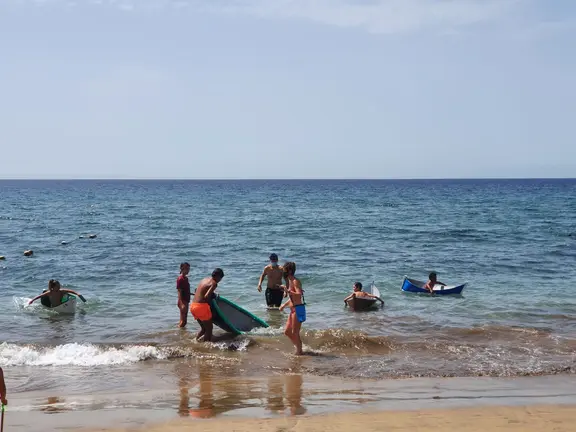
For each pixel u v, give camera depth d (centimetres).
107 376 997
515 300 1756
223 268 2358
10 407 826
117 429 736
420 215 5738
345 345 1214
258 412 805
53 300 1566
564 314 1559
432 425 752
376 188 17488
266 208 7138
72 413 799
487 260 2622
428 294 1844
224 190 15688
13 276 2177
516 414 794
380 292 1859
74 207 7462
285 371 1036
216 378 989
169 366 1064
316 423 757
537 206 7300
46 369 1038
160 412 805
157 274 2216
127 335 1305
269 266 1602
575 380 980
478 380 976
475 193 12481
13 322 1445
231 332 1290
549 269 2372
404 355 1145
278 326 1391
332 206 7581
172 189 16900
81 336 1300
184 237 3662
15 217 5594
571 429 741
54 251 2930
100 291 1869
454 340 1272
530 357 1129
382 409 815
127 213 6206
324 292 1870
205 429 736
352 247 3111
